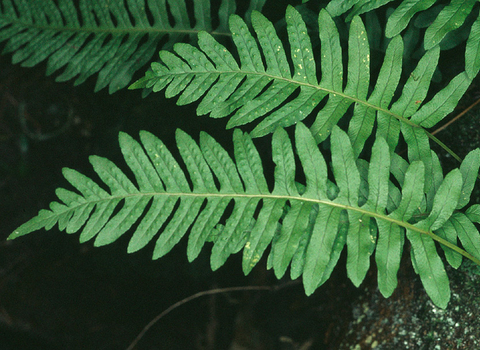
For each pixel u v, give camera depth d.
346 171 0.52
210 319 0.81
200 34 0.55
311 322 0.71
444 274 0.52
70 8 0.64
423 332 0.58
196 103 0.75
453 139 0.60
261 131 0.54
